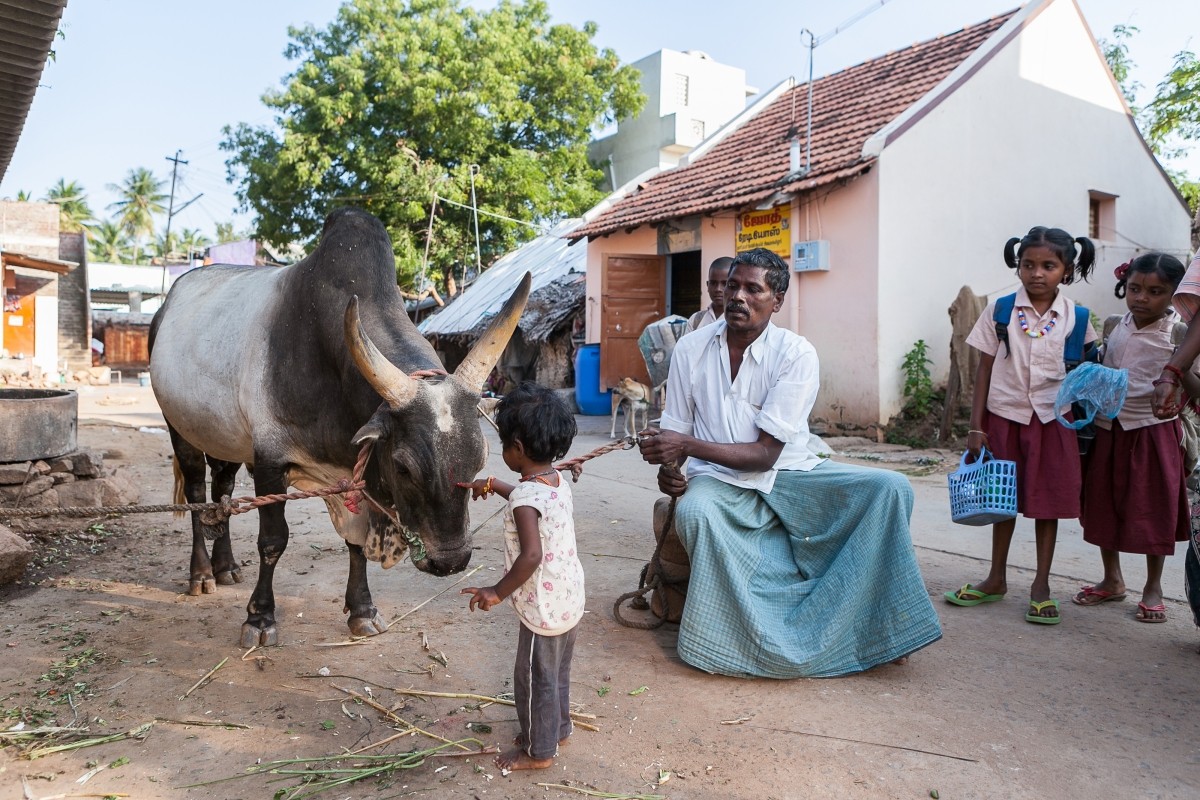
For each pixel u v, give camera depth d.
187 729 3.01
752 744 2.88
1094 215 13.09
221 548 4.73
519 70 22.00
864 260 10.12
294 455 3.85
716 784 2.63
